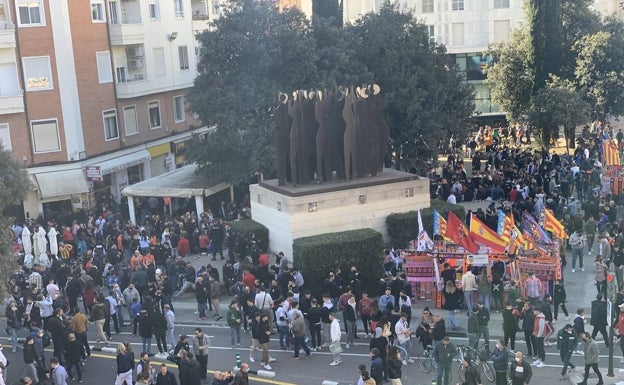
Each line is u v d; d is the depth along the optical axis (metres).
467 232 29.97
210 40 44.31
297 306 25.89
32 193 48.06
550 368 24.11
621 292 26.14
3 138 47.38
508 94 60.47
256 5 44.31
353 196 35.31
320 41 45.72
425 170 49.22
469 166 57.41
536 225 30.86
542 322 24.20
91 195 50.00
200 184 43.78
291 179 36.50
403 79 46.75
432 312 29.56
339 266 31.73
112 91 51.91
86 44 49.94
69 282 31.55
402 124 47.28
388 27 46.56
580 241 32.97
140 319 26.69
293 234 34.31
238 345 27.50
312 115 35.59
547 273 28.67
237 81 43.94
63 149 48.81
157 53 56.16
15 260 28.36
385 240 36.25
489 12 71.44
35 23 47.66
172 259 34.03
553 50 58.28
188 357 21.81
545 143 56.59
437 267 29.86
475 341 24.66
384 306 26.72
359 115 36.03
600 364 24.22
